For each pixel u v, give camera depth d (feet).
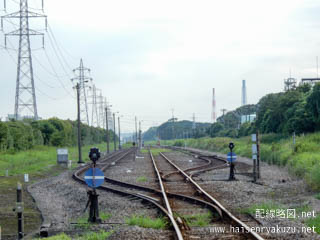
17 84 167.84
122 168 120.06
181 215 42.50
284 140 156.25
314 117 157.17
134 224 38.91
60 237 34.42
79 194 65.36
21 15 165.99
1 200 60.90
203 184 70.64
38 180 94.63
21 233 38.01
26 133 191.72
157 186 71.15
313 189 57.72
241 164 117.39
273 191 60.54
